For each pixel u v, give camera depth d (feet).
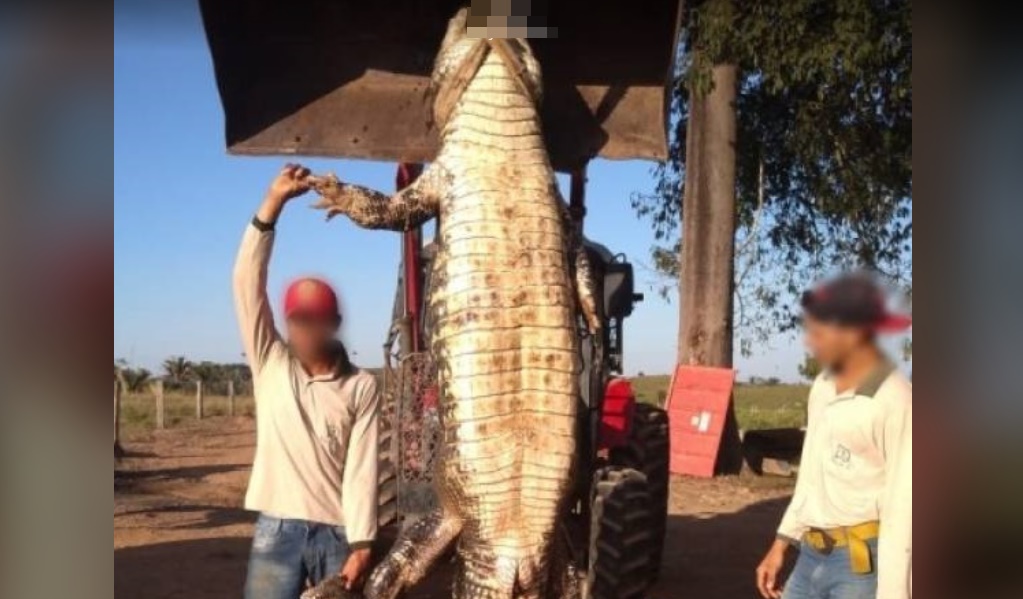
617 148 17.25
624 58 17.31
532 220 12.18
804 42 49.55
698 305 55.11
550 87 17.30
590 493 20.70
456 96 13.00
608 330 22.36
